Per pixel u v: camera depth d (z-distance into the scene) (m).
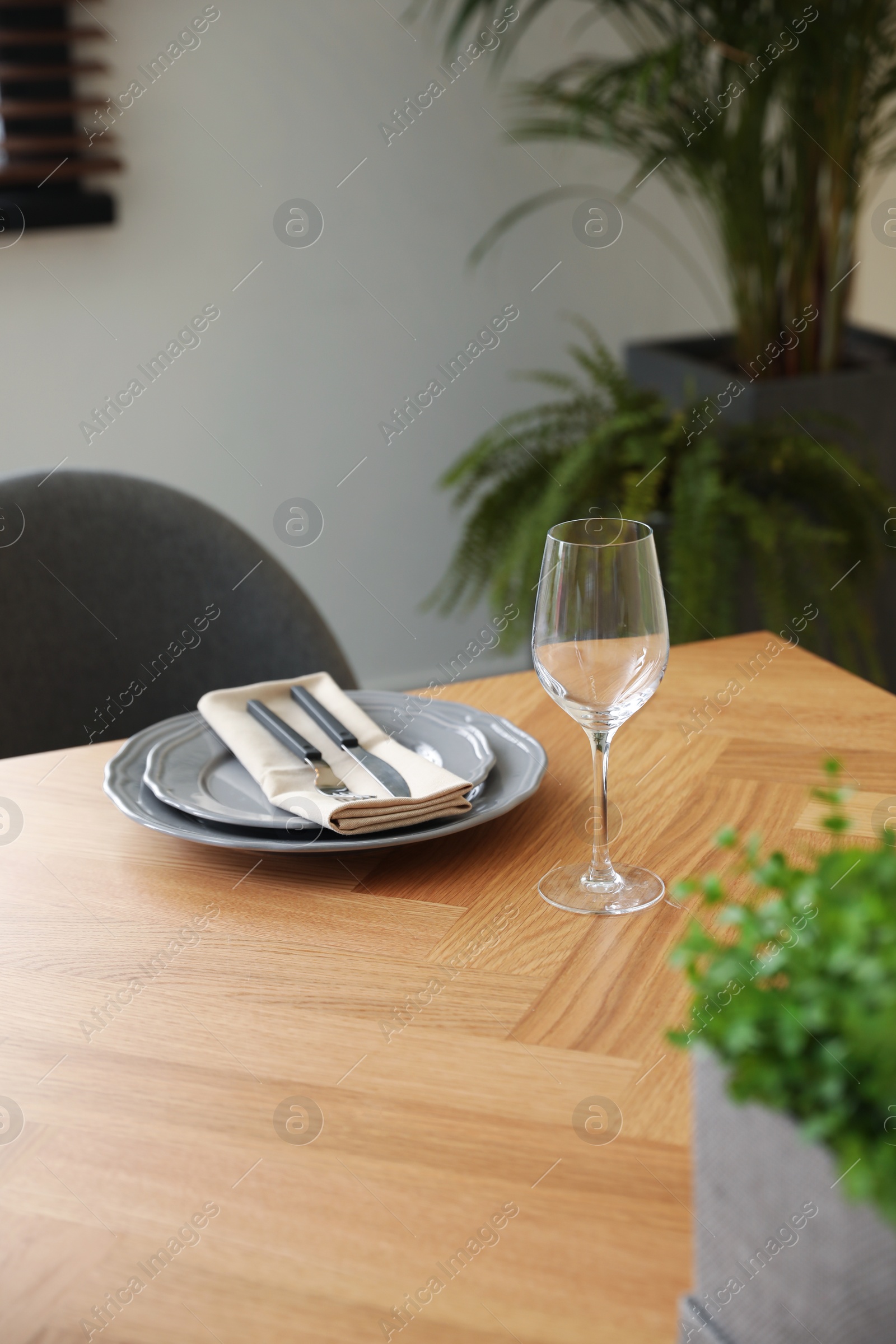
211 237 2.25
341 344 2.41
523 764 0.84
